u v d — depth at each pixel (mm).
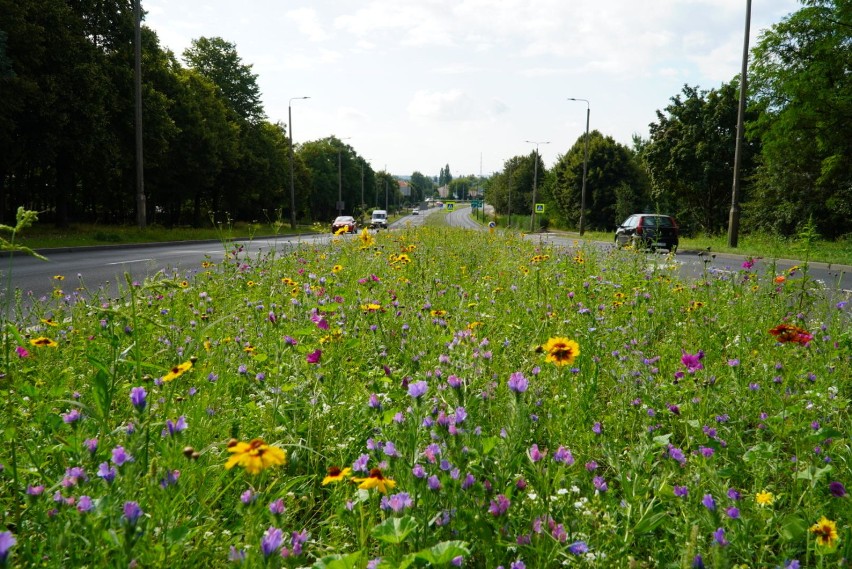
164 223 53812
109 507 1776
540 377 3744
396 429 2453
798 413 3314
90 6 30266
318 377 3357
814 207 32625
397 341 4855
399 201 186000
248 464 1646
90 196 43125
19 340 2838
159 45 38750
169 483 1940
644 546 2248
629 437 3270
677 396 3666
